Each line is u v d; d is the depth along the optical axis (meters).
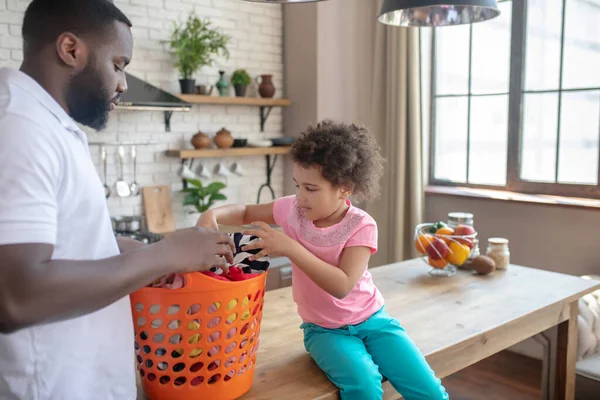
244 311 1.19
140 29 3.54
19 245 0.83
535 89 3.34
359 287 1.44
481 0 1.78
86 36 0.99
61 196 0.94
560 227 3.11
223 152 3.74
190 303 1.12
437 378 1.40
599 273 2.97
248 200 4.20
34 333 0.96
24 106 0.91
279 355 1.47
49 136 0.91
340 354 1.32
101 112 1.06
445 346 1.51
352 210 1.45
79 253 0.99
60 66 1.00
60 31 0.98
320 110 3.99
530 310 1.79
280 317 1.76
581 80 3.13
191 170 3.86
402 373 1.37
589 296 2.53
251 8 4.04
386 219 3.79
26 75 0.97
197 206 3.68
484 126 3.63
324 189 1.37
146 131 3.65
